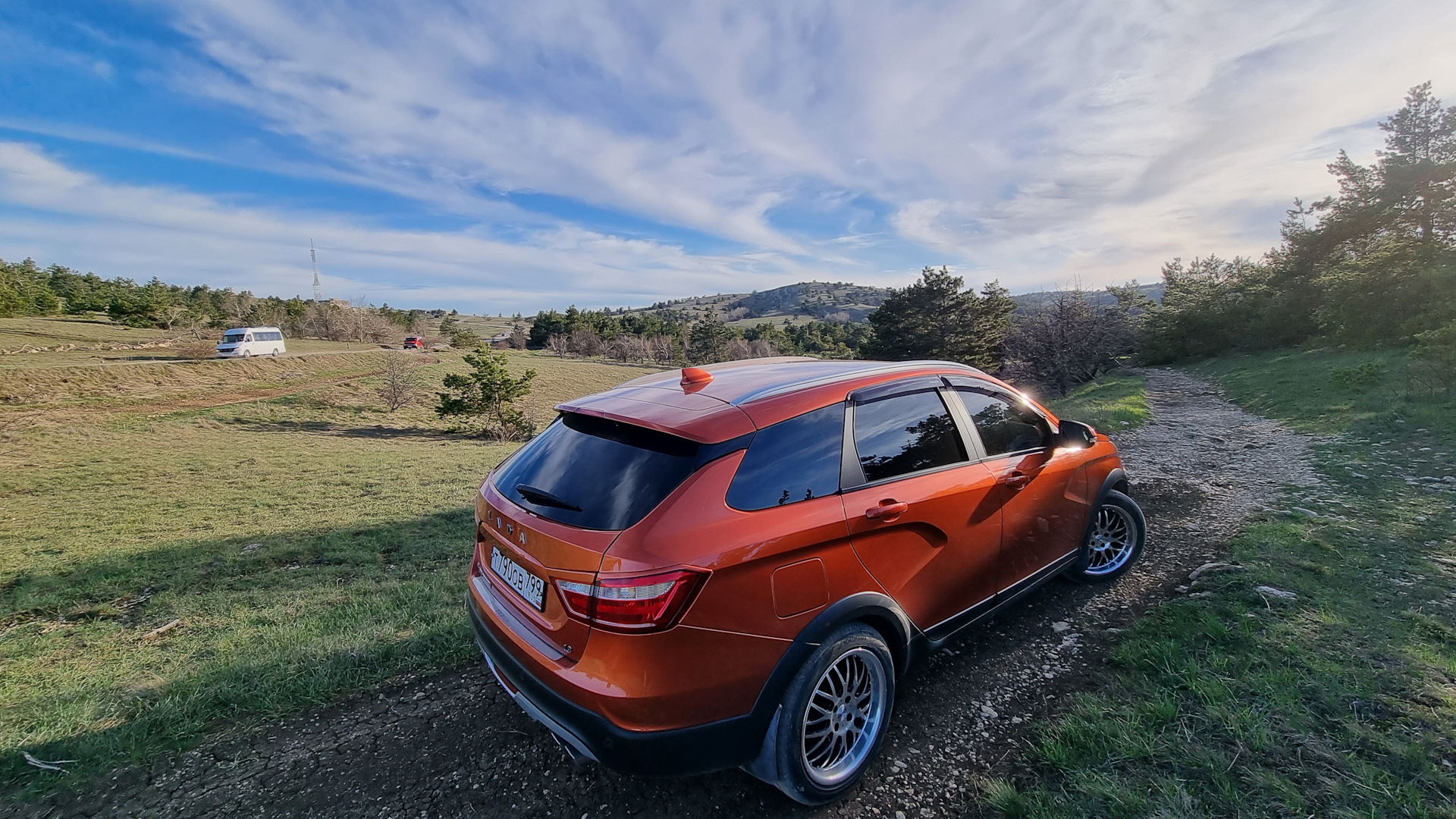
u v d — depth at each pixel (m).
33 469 15.18
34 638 4.40
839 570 2.22
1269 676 2.54
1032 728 2.48
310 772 2.47
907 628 2.48
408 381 36.81
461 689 3.05
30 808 2.30
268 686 3.07
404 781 2.39
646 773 1.91
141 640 4.26
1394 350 16.16
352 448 20.48
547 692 2.04
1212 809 1.90
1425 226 20.33
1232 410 12.62
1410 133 21.89
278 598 5.05
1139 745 2.23
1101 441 3.86
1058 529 3.35
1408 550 3.81
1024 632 3.24
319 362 45.19
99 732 2.75
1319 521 4.52
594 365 70.75
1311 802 1.89
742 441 2.18
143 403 29.44
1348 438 7.68
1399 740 2.11
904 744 2.47
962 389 3.10
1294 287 27.59
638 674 1.87
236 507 10.47
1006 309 43.91
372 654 3.38
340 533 7.78
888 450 2.58
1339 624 2.91
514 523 2.31
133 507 10.76
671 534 1.94
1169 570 3.89
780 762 2.07
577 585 1.96
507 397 30.08
